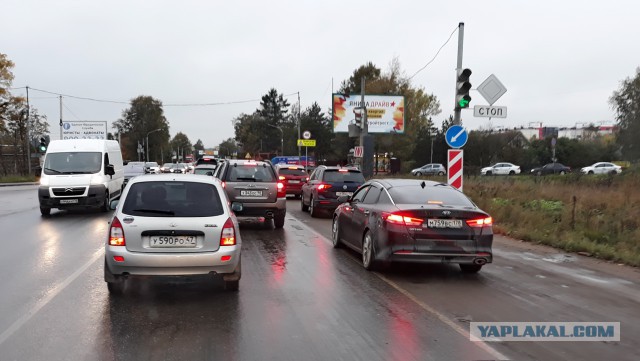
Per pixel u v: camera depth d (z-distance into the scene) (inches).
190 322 201.5
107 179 643.5
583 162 2335.1
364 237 323.0
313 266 318.7
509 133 2556.6
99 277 277.7
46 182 596.7
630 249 385.4
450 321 209.9
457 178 527.2
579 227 471.8
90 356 164.9
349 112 1648.6
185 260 226.4
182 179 248.5
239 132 6220.5
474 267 309.0
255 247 389.7
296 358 165.3
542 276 305.3
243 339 182.5
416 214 279.6
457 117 533.6
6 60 1726.1
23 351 168.9
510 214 554.6
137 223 227.1
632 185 781.3
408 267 323.3
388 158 2058.3
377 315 215.8
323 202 605.0
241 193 479.8
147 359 162.9
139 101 4650.6
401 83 1932.8
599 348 181.6
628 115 1788.9
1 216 599.5
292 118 4635.8
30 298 234.4
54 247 376.5
